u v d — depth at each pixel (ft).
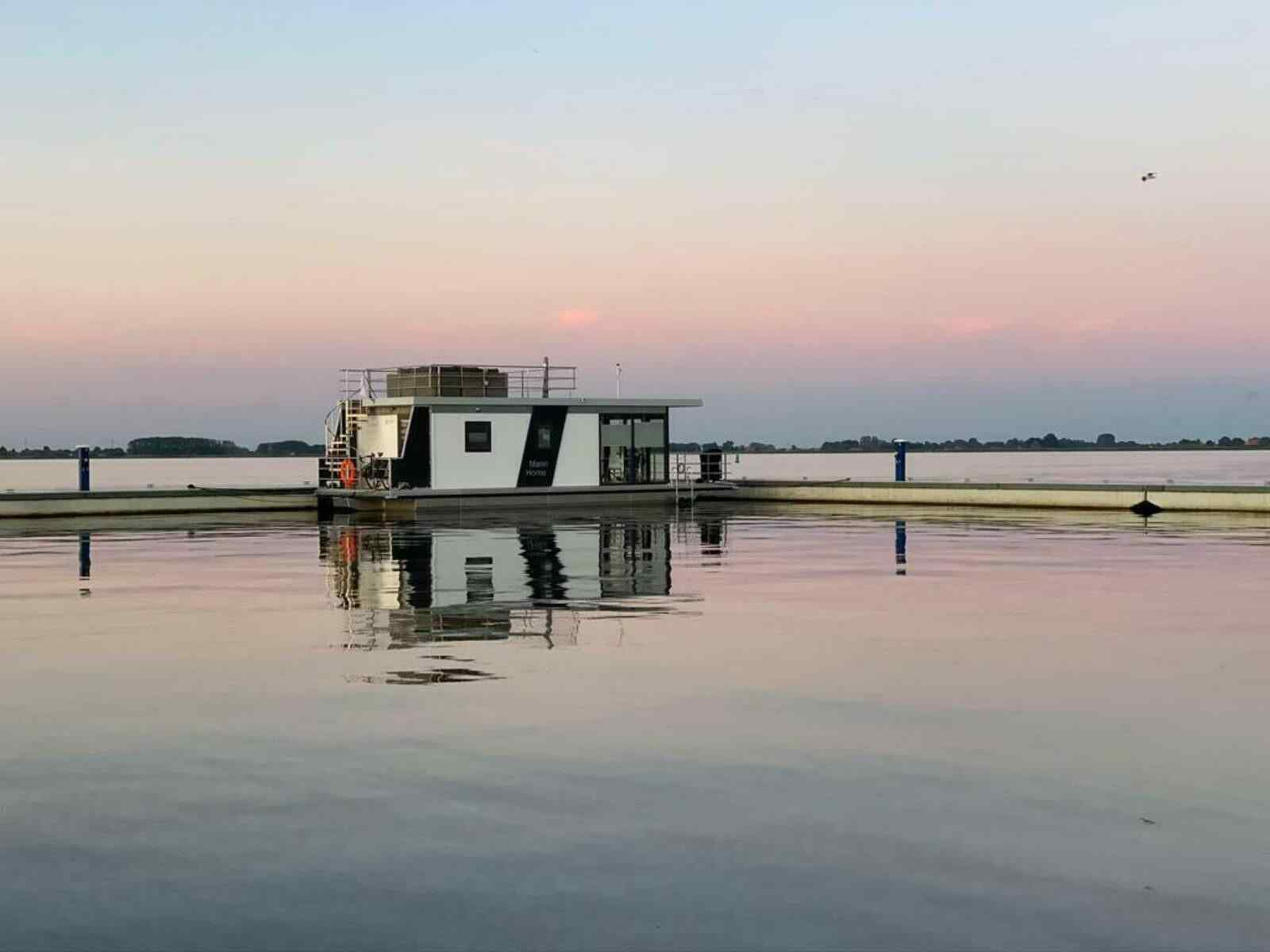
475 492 140.97
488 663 41.98
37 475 393.50
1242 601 58.34
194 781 28.25
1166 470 370.73
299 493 148.77
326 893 21.91
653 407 156.15
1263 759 29.89
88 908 21.35
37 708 35.27
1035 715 34.40
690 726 33.09
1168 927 20.48
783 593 61.67
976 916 20.94
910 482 158.81
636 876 22.63
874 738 31.89
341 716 34.24
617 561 79.92
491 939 20.13
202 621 52.13
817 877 22.54
